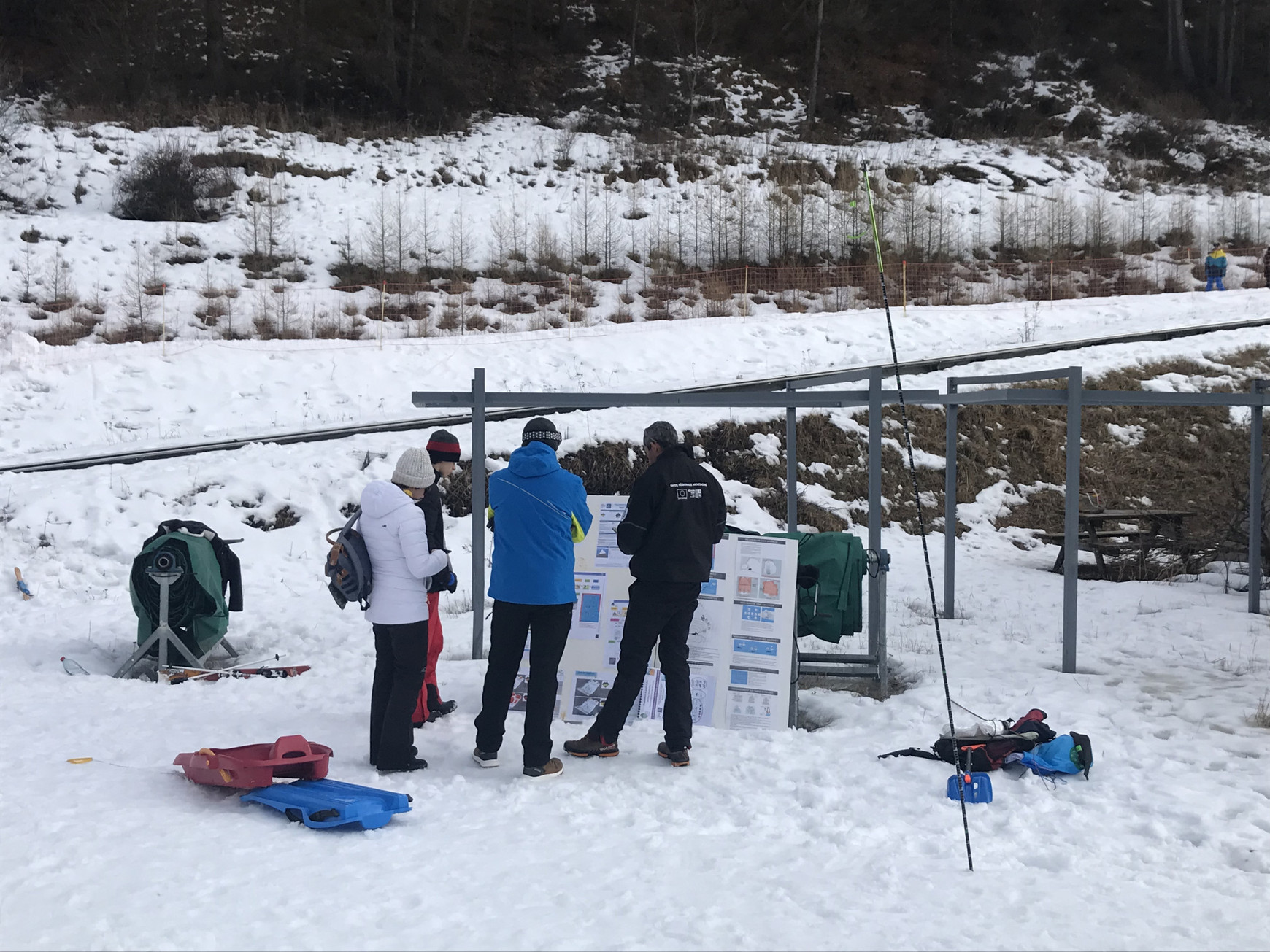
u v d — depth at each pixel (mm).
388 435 16000
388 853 4531
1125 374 21875
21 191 30688
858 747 6371
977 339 25266
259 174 33719
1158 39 54281
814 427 18266
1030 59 52312
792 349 23797
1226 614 10484
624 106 44500
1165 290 34781
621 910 3953
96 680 8406
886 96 49250
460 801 5324
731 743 6535
